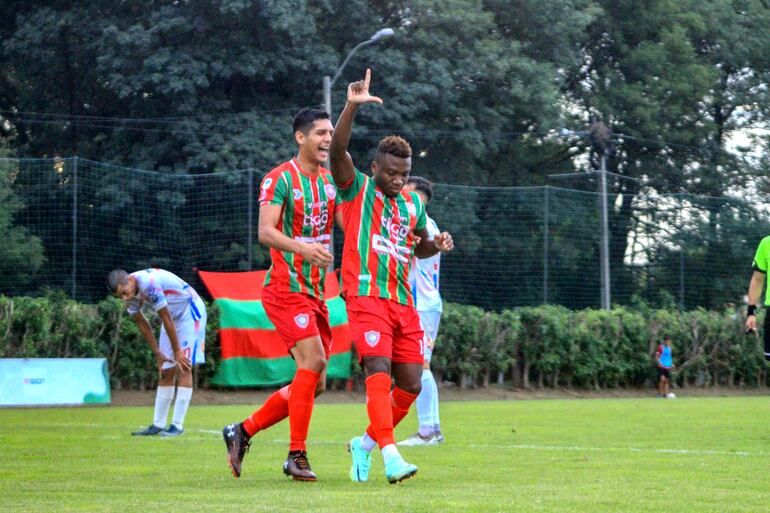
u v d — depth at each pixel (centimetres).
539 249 7438
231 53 8431
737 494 1622
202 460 2209
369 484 1783
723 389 7838
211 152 8219
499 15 10069
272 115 8656
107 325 5812
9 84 9856
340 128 1778
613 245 7869
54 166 6322
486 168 10544
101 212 6381
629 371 7531
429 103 9269
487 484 1769
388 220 1822
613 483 1783
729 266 8044
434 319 2761
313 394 1873
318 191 1909
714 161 11150
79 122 9306
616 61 11431
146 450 2459
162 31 8319
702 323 7775
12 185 6294
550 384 7269
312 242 1922
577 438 2923
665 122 10869
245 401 5778
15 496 1580
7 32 9525
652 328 7588
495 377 7206
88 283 6338
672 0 11262
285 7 8194
